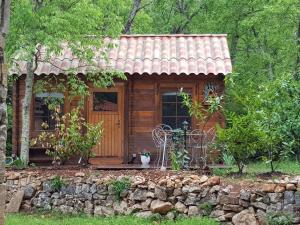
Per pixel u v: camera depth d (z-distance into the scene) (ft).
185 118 47.01
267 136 30.89
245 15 73.87
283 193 26.81
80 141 37.11
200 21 82.38
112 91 47.52
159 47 50.16
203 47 49.98
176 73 44.93
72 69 42.11
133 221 27.40
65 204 31.55
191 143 43.21
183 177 29.76
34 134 46.42
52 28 35.76
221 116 45.60
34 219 28.81
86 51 40.11
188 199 28.48
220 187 28.09
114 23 40.93
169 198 28.86
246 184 28.25
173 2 85.46
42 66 45.03
